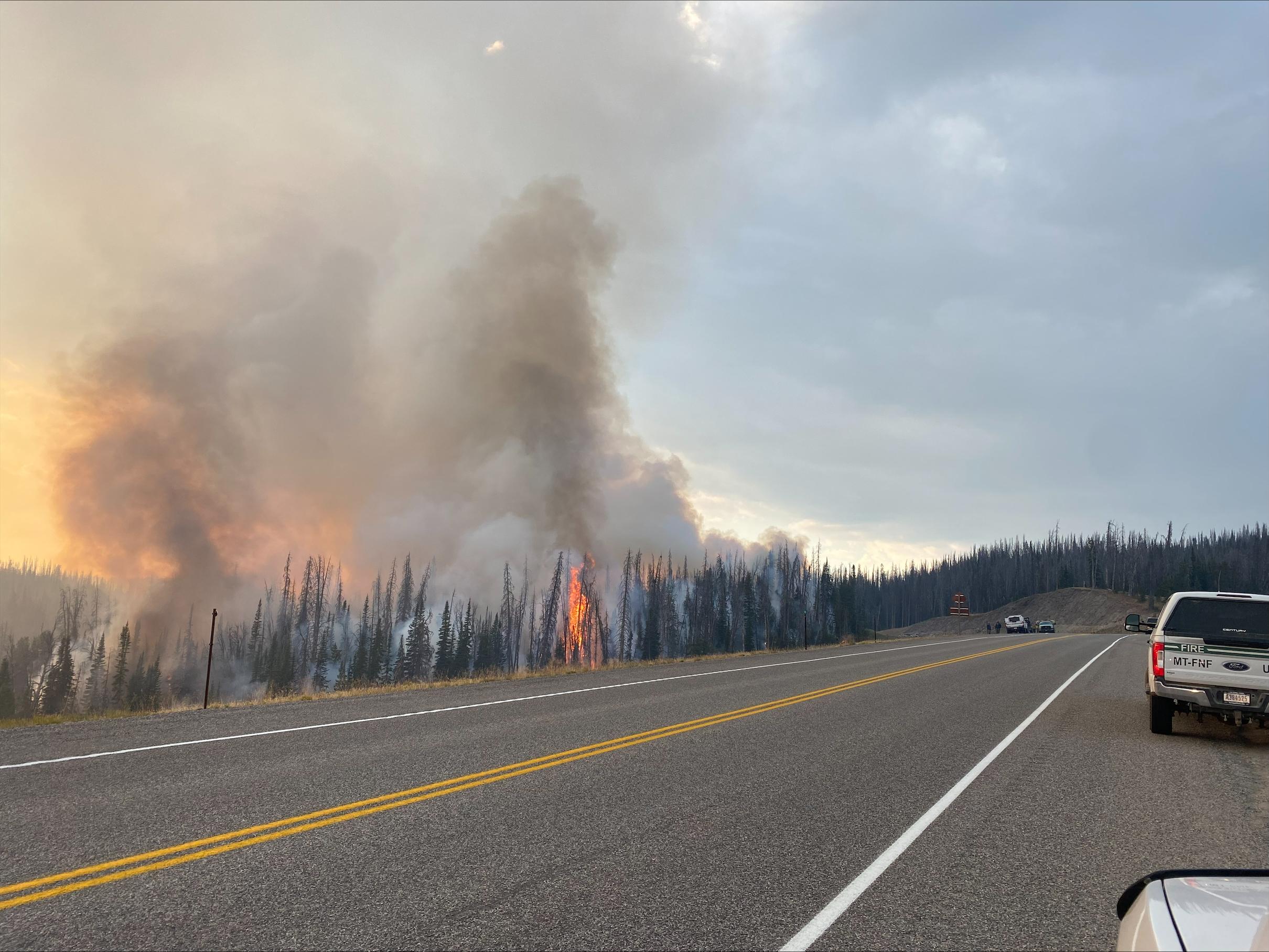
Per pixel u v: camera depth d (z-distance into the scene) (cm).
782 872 487
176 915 408
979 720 1202
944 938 392
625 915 414
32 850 516
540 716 1171
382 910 418
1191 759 925
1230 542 18150
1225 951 178
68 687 9894
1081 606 15650
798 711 1257
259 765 793
